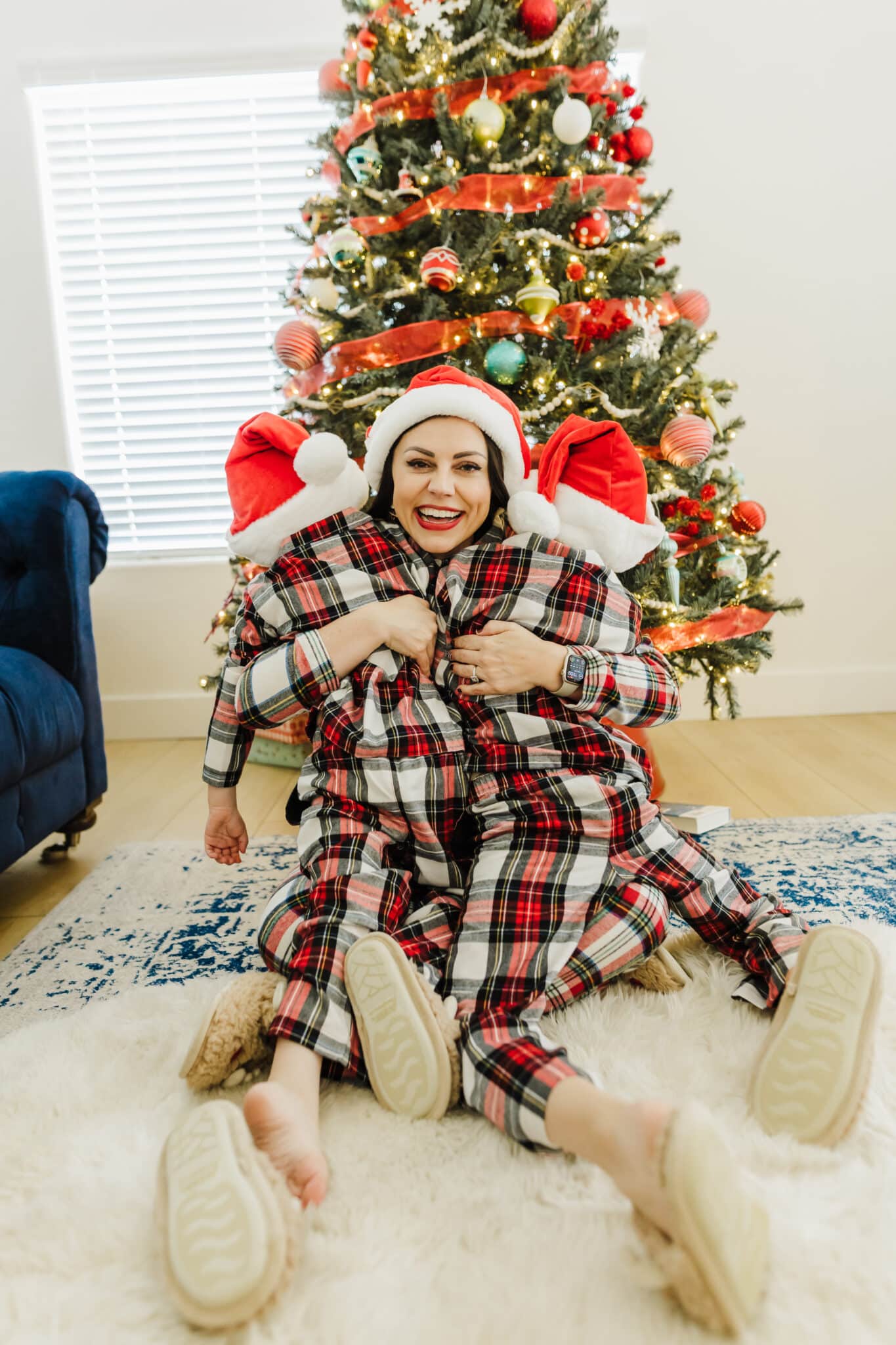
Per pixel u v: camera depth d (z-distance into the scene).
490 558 0.97
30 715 1.30
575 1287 0.55
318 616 0.96
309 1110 0.69
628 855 0.94
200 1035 0.78
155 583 2.40
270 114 2.29
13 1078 0.81
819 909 1.20
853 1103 0.68
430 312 1.61
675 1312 0.53
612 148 1.69
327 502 1.00
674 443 1.52
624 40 2.13
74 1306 0.56
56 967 1.12
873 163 2.20
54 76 2.22
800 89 2.17
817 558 2.38
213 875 1.42
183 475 2.47
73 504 1.51
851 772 1.91
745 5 2.13
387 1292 0.56
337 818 0.91
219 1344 0.52
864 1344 0.51
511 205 1.59
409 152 1.61
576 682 0.91
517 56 1.63
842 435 2.32
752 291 2.25
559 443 1.03
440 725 0.92
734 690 1.77
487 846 0.89
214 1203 0.55
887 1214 0.61
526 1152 0.69
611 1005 0.91
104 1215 0.63
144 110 2.30
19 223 2.27
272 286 2.38
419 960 0.83
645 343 1.66
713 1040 0.84
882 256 2.24
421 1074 0.73
